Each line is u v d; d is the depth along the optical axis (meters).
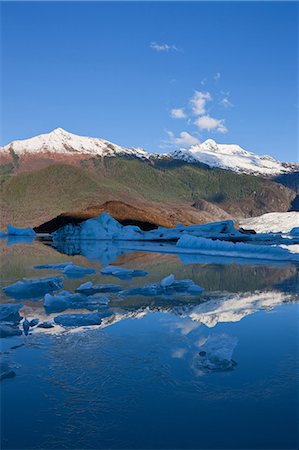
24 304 7.81
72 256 19.72
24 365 4.52
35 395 3.75
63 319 6.39
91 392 3.82
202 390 3.85
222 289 9.41
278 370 4.32
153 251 23.20
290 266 14.65
